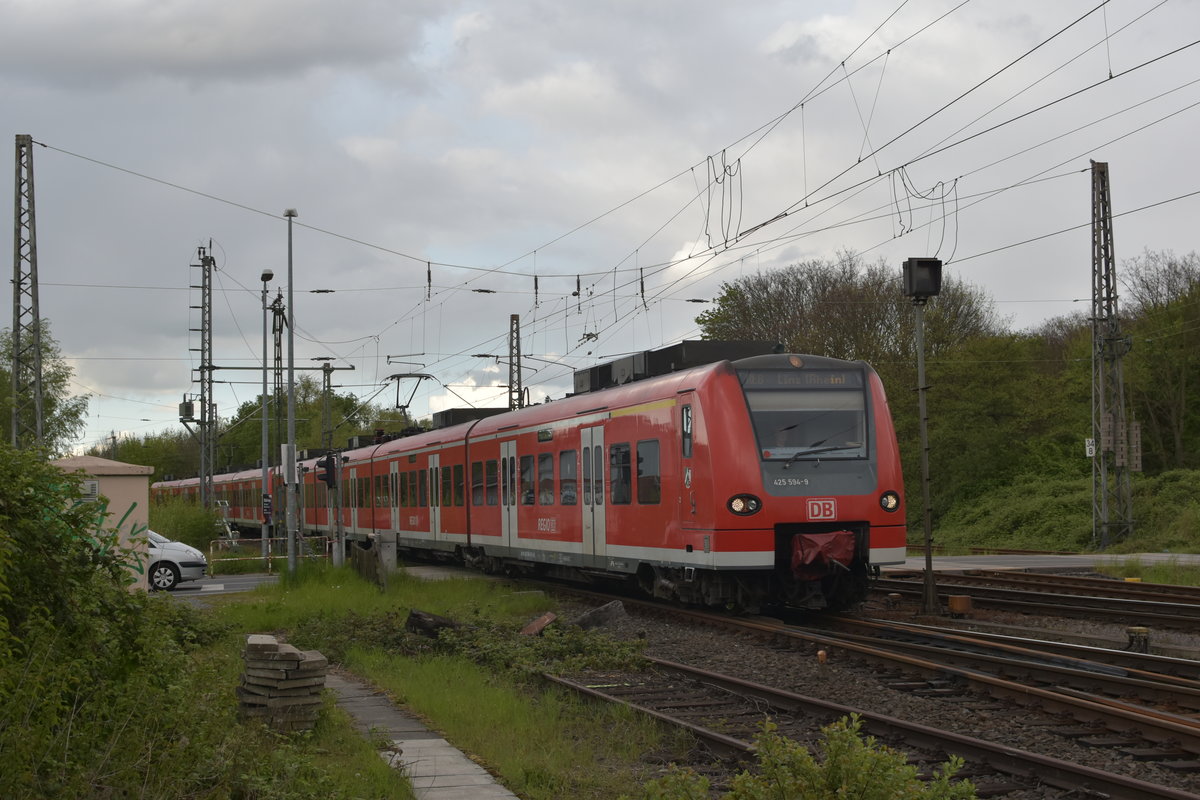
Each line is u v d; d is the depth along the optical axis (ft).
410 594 68.59
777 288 171.42
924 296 56.54
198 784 22.41
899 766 17.43
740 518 50.78
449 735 30.22
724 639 48.11
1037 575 75.05
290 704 29.60
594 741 29.94
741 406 51.96
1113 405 121.60
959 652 39.81
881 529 52.44
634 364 63.82
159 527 127.13
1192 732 26.27
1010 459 155.43
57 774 20.35
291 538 86.48
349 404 280.10
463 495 88.48
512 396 148.66
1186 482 127.44
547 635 46.44
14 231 95.14
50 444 29.43
